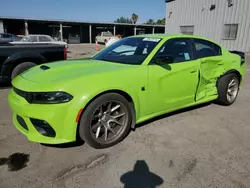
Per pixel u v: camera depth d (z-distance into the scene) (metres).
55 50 6.20
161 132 3.27
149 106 3.15
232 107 4.43
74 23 33.25
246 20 15.79
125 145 2.89
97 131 2.73
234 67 4.32
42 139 2.56
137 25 37.72
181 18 20.88
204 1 18.45
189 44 3.72
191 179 2.26
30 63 5.80
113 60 3.43
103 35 31.62
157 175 2.31
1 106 4.38
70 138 2.55
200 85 3.82
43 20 29.58
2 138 3.06
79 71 2.81
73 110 2.46
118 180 2.24
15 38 19.61
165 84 3.24
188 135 3.19
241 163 2.53
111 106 2.81
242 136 3.19
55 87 2.45
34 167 2.43
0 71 5.51
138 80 2.93
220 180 2.24
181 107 3.64
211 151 2.78
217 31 17.88
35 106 2.46
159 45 3.31
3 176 2.28
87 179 2.25
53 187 2.14
